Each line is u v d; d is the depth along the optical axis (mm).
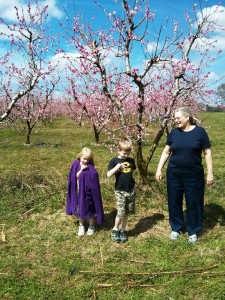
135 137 5137
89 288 2668
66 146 9742
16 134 12586
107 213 4086
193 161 3258
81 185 3420
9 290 2668
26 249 3299
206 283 2678
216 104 6281
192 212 3334
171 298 2525
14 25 4641
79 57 4465
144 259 3074
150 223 3816
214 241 3316
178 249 3211
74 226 3781
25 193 4676
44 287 2701
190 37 4664
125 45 4543
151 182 5070
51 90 10516
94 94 8594
